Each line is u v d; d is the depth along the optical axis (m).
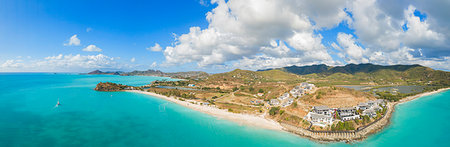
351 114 124.19
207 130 115.19
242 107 165.25
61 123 118.06
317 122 116.81
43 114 135.75
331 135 105.38
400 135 107.31
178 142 97.62
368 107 138.12
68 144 89.44
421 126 121.00
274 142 100.19
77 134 102.12
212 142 98.81
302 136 107.94
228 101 197.50
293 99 172.00
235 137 105.75
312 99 150.00
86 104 175.00
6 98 194.88
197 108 168.38
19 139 92.25
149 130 112.88
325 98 147.50
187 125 123.38
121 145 91.25
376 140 102.00
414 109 165.25
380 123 122.75
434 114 148.12
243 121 132.12
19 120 120.50
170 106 177.75
